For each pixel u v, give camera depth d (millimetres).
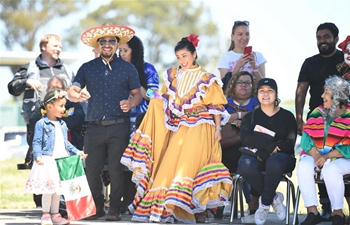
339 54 18625
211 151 16438
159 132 16750
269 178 15805
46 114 15805
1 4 89625
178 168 16031
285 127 16469
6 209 20578
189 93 16484
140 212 16312
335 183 15383
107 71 16828
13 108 60938
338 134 15742
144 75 18656
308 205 15727
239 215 18938
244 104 18047
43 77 18438
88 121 17062
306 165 15797
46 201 15500
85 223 15945
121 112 16797
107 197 19766
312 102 18766
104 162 17891
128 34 17234
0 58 28844
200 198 16016
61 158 15469
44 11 90688
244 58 19094
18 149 40438
